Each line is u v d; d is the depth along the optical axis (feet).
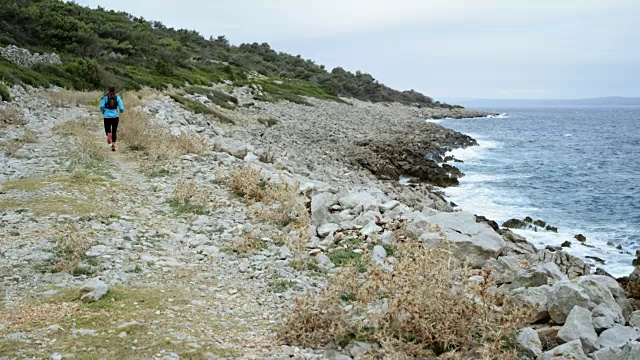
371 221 34.71
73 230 27.81
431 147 134.31
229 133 91.15
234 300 22.39
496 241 30.91
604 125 348.59
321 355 17.81
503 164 125.49
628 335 19.54
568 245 58.65
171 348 16.93
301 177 55.11
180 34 308.60
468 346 18.02
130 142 56.44
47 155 48.19
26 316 18.72
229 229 32.32
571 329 19.67
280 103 188.65
